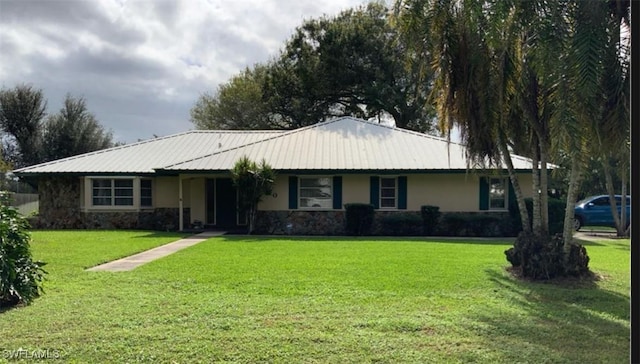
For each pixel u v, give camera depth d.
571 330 5.68
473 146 9.92
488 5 8.38
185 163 19.97
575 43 7.66
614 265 10.59
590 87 7.50
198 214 21.34
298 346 5.05
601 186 27.25
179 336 5.35
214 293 7.45
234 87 43.78
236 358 4.73
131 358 4.72
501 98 9.08
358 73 36.00
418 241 15.68
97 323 5.83
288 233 19.61
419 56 9.77
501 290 7.86
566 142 7.93
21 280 6.83
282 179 19.88
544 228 9.70
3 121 34.66
